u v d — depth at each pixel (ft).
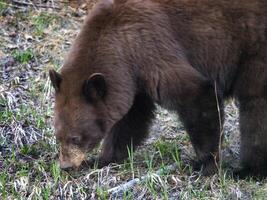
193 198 38.11
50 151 43.45
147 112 42.09
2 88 48.08
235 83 40.78
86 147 38.70
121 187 38.88
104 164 42.24
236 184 39.19
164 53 38.42
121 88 38.50
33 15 56.39
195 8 39.52
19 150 43.27
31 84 49.24
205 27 39.50
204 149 39.91
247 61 40.06
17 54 51.78
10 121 45.27
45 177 40.52
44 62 51.67
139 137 42.55
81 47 38.81
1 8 56.65
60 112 38.32
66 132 38.19
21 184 39.81
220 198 37.96
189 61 39.68
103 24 38.75
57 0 58.29
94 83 37.60
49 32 54.95
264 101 40.01
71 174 40.24
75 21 56.49
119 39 38.42
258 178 40.78
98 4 39.45
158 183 39.14
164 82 38.40
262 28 39.68
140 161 42.27
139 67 38.55
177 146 43.86
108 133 42.11
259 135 40.27
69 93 38.19
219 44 39.73
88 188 39.32
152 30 38.47
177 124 46.60
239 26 39.73
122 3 38.99
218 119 39.42
